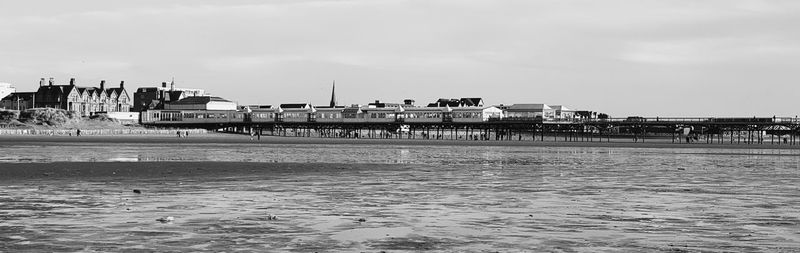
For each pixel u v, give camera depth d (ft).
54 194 103.09
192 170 155.63
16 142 390.63
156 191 109.91
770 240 67.87
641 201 100.83
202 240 66.49
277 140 519.19
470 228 74.64
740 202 100.22
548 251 62.44
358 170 166.50
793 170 181.78
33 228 72.13
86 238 66.90
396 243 65.87
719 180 143.43
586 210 89.81
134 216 80.89
